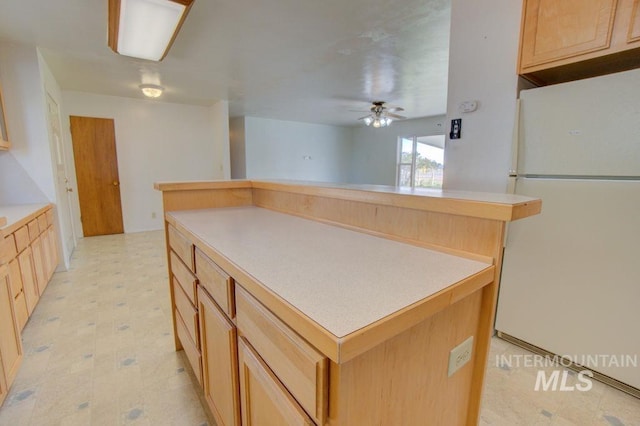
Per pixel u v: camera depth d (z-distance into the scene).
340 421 0.61
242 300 0.91
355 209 1.40
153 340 2.05
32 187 3.11
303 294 0.71
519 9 1.81
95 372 1.72
